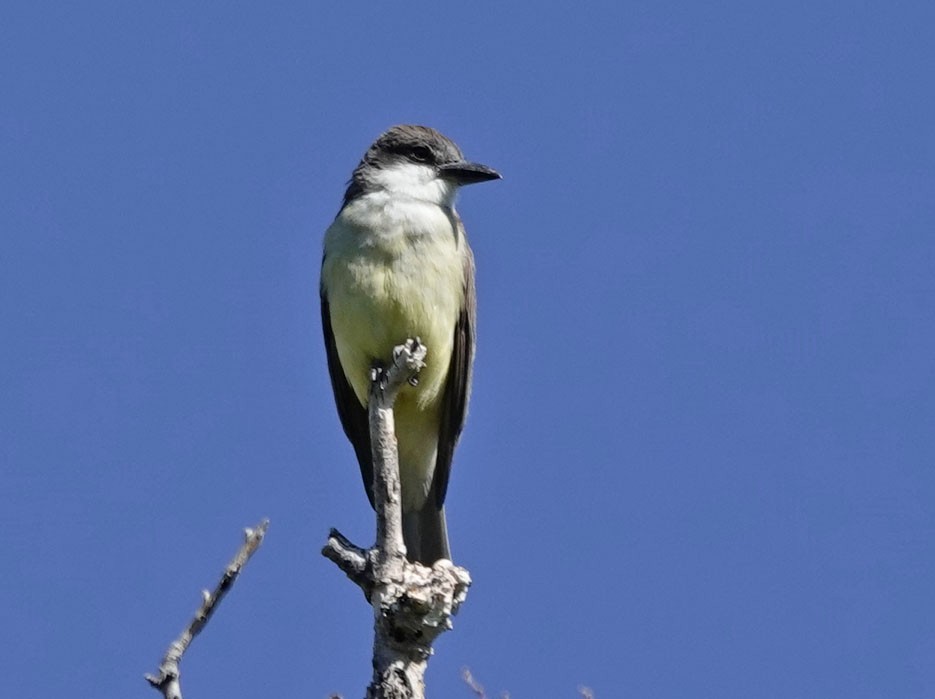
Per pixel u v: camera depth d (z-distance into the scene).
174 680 6.79
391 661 8.02
